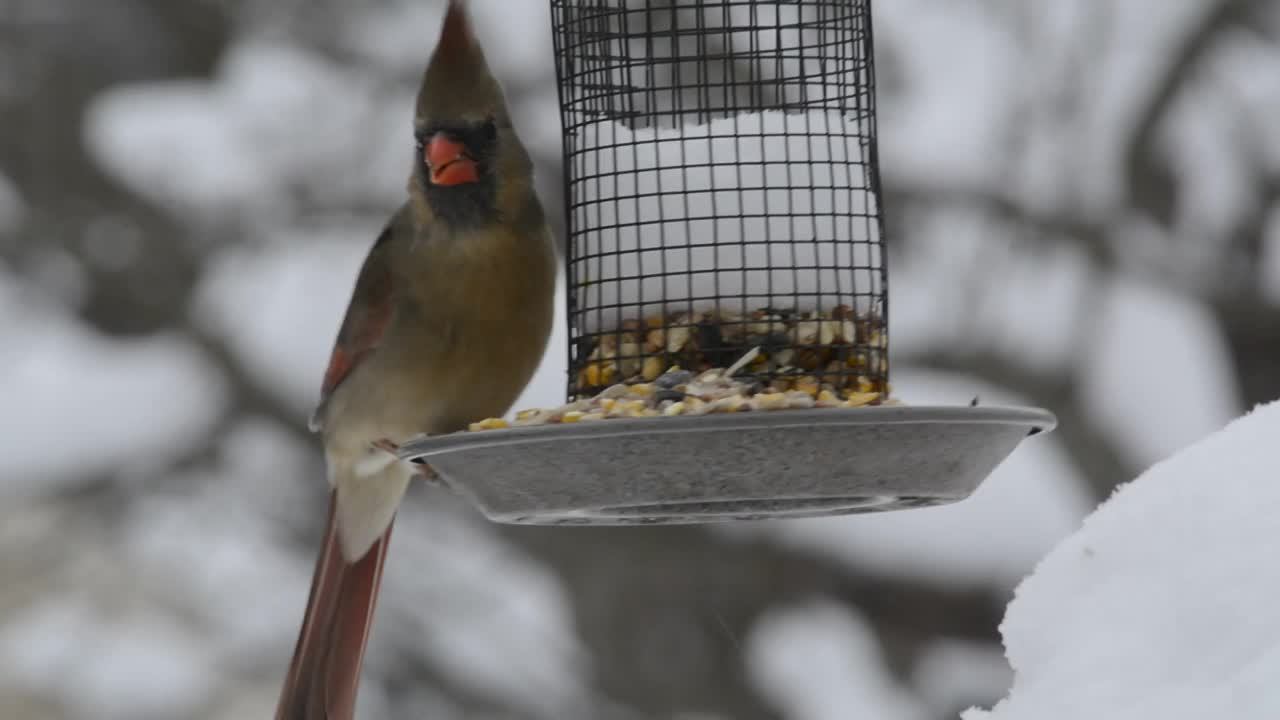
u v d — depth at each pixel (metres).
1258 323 12.56
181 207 13.91
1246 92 12.77
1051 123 12.52
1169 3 12.41
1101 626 4.14
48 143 13.91
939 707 12.81
